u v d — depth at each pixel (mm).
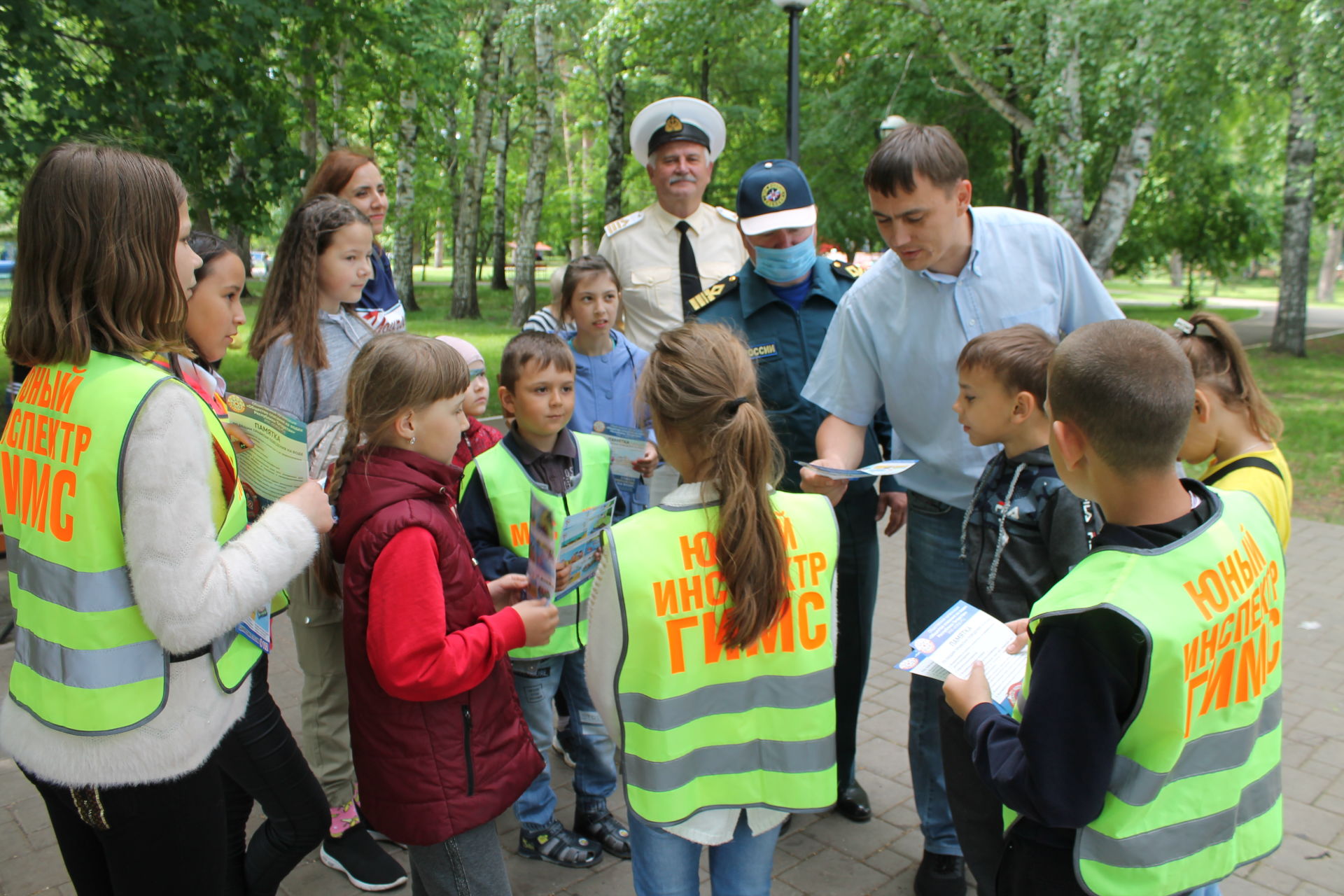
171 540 1554
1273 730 1586
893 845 3057
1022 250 2533
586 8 15500
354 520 1985
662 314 4242
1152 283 57688
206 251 2275
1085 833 1429
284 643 4641
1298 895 2799
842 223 19844
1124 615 1325
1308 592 5488
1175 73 11180
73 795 1631
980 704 1622
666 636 1731
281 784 2020
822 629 1869
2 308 11914
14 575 1680
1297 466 8961
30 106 8203
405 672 1879
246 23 8148
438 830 2010
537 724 2875
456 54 12055
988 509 2168
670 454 1855
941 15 12383
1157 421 1373
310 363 2729
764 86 20125
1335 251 45656
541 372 2748
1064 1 10906
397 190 21250
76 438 1556
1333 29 10383
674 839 1860
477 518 2830
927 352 2605
